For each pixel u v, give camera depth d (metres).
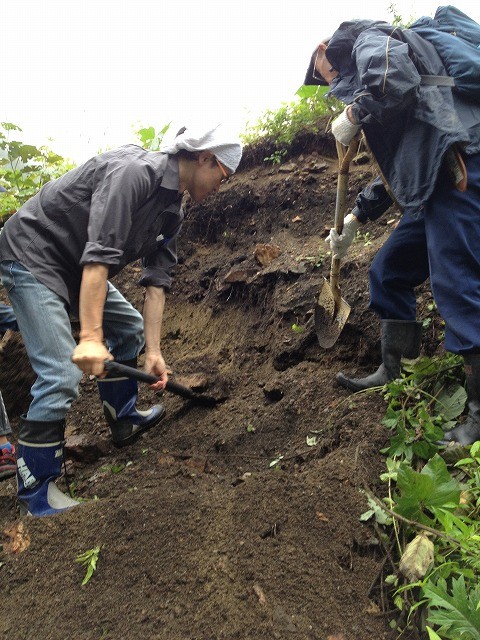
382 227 3.48
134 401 2.82
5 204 4.34
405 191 2.06
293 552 1.81
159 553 1.86
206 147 2.22
